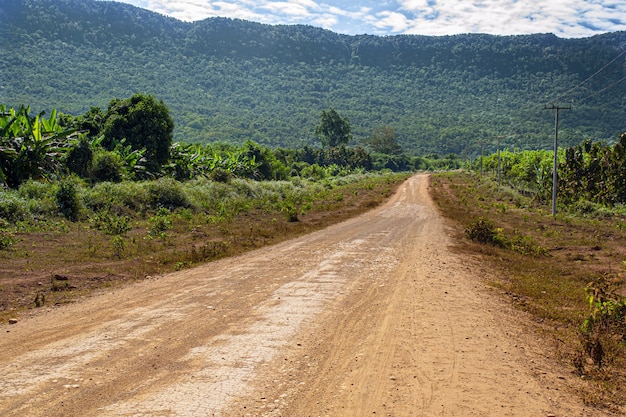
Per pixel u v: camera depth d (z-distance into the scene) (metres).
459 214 31.66
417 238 19.72
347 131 136.00
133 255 14.28
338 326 7.97
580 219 30.75
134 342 6.96
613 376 6.35
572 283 12.95
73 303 9.28
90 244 15.02
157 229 18.95
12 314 8.48
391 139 160.25
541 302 10.50
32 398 5.11
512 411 5.13
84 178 27.39
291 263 13.77
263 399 5.24
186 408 4.96
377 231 22.12
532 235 23.92
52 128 26.27
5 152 23.31
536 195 46.25
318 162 110.44
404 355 6.70
